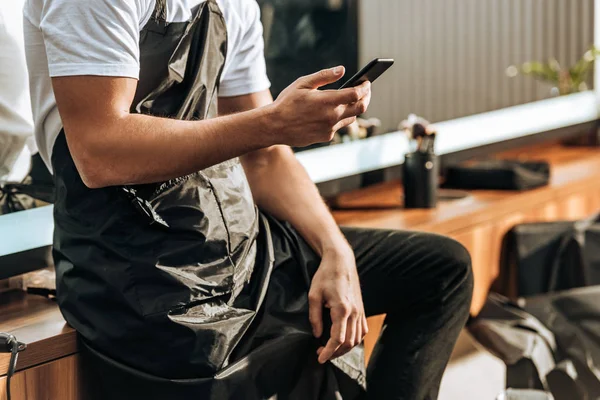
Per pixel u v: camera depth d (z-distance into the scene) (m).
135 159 1.41
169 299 1.50
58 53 1.40
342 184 2.61
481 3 3.37
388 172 2.75
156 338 1.51
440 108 3.27
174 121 1.45
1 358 1.51
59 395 1.61
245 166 1.85
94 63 1.40
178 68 1.53
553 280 2.74
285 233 1.77
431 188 2.66
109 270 1.51
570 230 2.74
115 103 1.41
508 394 1.71
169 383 1.52
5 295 1.85
